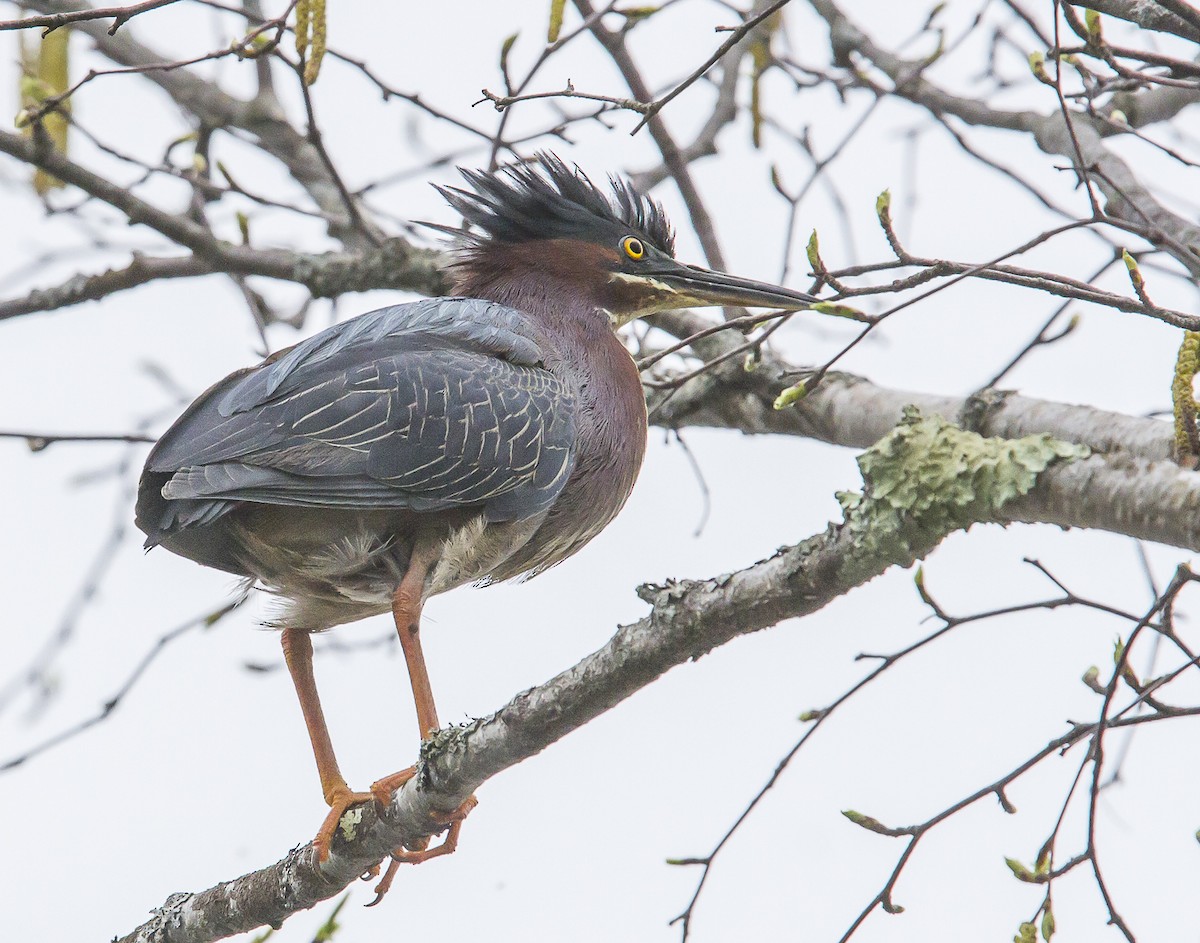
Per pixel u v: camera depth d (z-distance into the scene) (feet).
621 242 39.14
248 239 45.37
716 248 46.68
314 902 29.99
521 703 26.66
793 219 42.22
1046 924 25.95
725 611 25.68
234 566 34.42
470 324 34.73
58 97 35.40
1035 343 35.14
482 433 32.83
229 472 30.50
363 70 40.11
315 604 33.91
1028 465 24.39
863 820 27.53
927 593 27.30
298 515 32.48
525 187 39.73
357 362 32.63
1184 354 24.12
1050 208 38.83
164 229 44.11
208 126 48.96
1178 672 26.30
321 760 32.19
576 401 35.42
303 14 32.63
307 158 52.06
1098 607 25.94
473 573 34.35
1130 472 23.79
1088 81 32.81
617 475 36.76
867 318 24.88
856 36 48.80
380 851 28.86
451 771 27.22
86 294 44.93
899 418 38.93
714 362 34.04
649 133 45.96
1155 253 34.81
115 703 41.06
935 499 24.54
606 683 26.13
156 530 31.68
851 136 42.88
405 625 31.83
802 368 39.68
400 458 31.96
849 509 25.18
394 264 45.11
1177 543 23.36
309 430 31.53
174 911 31.50
